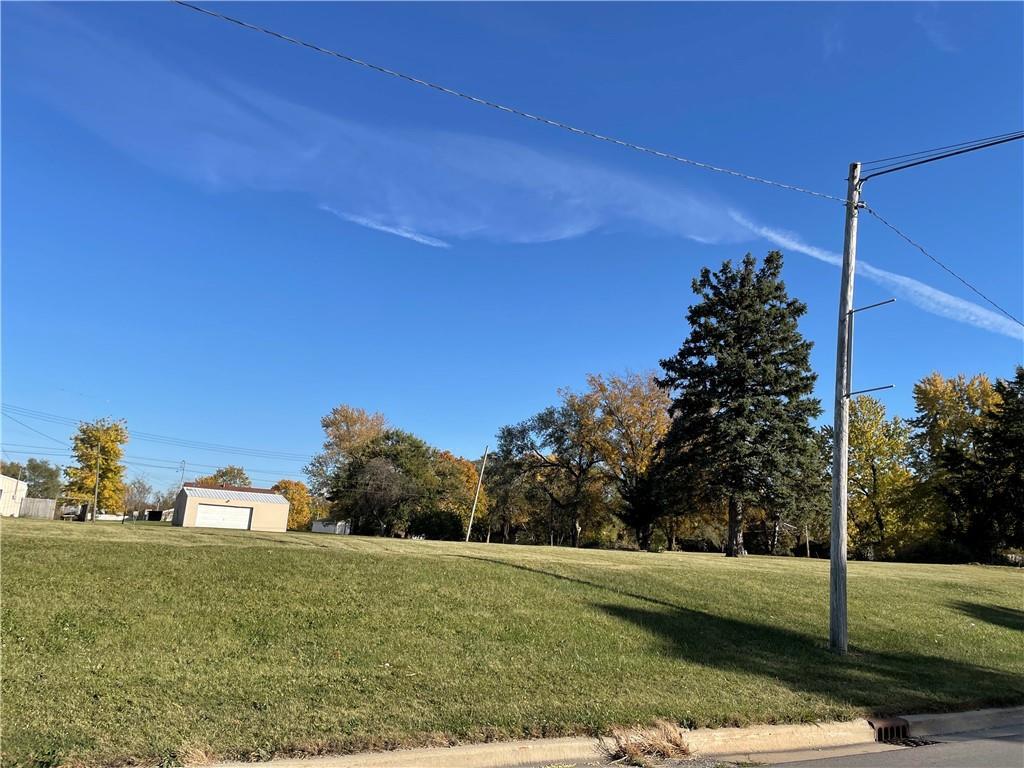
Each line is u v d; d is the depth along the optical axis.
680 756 6.87
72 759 5.26
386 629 10.48
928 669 11.44
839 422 12.76
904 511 49.16
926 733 8.45
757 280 36.69
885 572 24.44
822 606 16.55
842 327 12.99
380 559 16.22
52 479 129.62
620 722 7.25
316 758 5.77
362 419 80.62
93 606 10.02
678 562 22.78
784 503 33.28
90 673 7.41
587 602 13.83
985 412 45.75
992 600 20.22
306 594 12.00
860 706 8.73
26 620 9.08
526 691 8.09
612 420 50.31
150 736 5.83
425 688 7.90
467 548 22.19
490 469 58.91
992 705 9.59
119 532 18.05
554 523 60.47
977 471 44.06
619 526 54.88
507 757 6.31
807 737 7.69
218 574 12.80
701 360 36.28
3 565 11.77
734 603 15.74
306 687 7.55
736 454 33.41
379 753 5.99
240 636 9.40
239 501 57.28
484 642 10.31
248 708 6.73
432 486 62.44
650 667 9.77
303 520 100.00
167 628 9.39
